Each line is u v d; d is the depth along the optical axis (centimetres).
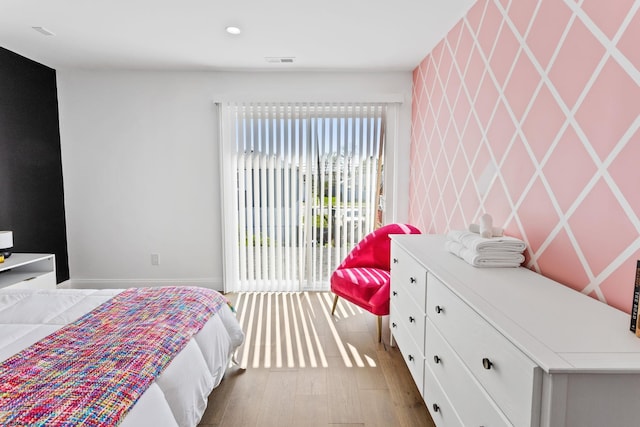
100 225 372
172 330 147
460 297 121
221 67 344
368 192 369
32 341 140
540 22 152
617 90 112
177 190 370
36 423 88
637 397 79
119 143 363
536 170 155
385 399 195
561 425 78
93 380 107
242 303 342
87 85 356
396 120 362
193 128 362
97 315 160
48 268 302
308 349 252
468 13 225
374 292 261
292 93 355
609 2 115
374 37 271
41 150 336
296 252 376
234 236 373
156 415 114
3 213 298
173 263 377
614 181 114
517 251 158
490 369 102
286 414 183
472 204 219
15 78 307
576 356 79
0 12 231
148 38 274
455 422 129
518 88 168
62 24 249
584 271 128
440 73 276
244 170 366
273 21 244
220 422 177
